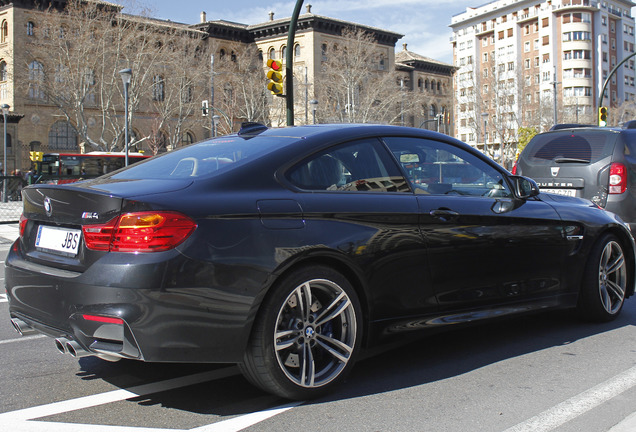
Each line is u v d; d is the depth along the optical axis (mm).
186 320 2818
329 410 3105
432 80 81375
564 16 93812
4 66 48531
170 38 44562
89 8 39156
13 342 4551
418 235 3631
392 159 3787
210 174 3199
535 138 8352
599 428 2879
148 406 3182
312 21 61188
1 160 47500
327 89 55906
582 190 7555
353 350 3365
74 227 3107
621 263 5102
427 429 2865
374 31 66438
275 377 3076
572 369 3791
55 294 3027
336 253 3256
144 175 3547
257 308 2986
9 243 13250
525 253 4262
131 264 2779
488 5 104812
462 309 3889
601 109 22031
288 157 3375
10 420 2988
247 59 56375
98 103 51906
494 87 67750
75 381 3602
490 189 4266
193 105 50688
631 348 4270
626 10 102250
